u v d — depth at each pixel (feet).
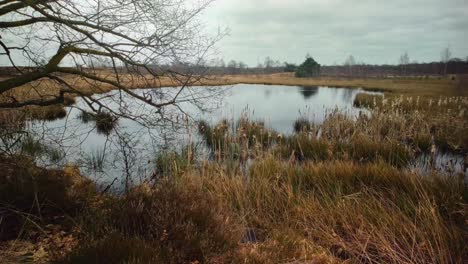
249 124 39.50
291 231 13.64
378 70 339.77
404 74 284.82
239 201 16.52
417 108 56.49
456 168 25.14
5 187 13.56
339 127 36.17
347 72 333.01
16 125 18.76
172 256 10.36
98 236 11.60
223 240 11.70
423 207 14.43
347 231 13.76
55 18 15.38
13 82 16.63
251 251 11.10
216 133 34.76
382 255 12.22
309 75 294.25
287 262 11.02
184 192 14.60
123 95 19.88
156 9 17.44
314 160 28.22
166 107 20.47
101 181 21.80
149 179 21.75
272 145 33.76
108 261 9.44
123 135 23.26
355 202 15.94
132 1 16.61
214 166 22.24
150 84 19.54
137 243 10.25
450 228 13.65
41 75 17.01
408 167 26.32
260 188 17.88
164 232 11.11
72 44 17.39
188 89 19.85
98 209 13.82
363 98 83.51
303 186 19.08
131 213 12.67
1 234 11.53
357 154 29.01
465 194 16.90
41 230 11.86
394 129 36.78
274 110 67.46
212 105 21.54
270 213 16.17
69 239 11.31
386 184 18.74
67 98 23.45
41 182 15.07
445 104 60.39
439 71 272.31
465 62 255.70
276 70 398.21
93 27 16.80
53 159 23.67
